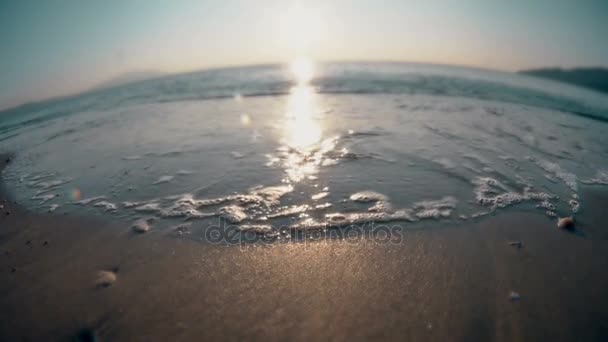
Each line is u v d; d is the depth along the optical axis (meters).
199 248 2.62
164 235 2.82
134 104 11.44
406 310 1.95
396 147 5.13
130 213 3.25
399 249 2.56
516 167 4.34
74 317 1.96
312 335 1.79
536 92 13.77
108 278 2.29
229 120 7.59
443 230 2.81
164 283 2.23
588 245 2.60
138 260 2.49
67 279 2.30
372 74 18.91
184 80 20.30
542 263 2.37
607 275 2.25
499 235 2.73
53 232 2.97
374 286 2.15
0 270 2.45
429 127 6.50
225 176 4.12
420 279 2.21
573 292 2.09
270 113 8.30
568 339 1.75
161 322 1.90
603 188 3.73
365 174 4.05
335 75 18.39
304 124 6.87
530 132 6.34
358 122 6.95
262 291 2.13
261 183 3.87
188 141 5.86
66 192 3.88
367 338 1.76
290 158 4.72
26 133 8.15
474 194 3.49
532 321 1.86
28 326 1.91
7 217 3.33
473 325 1.84
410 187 3.67
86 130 7.62
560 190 3.65
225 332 1.82
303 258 2.47
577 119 8.13
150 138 6.26
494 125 6.83
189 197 3.55
